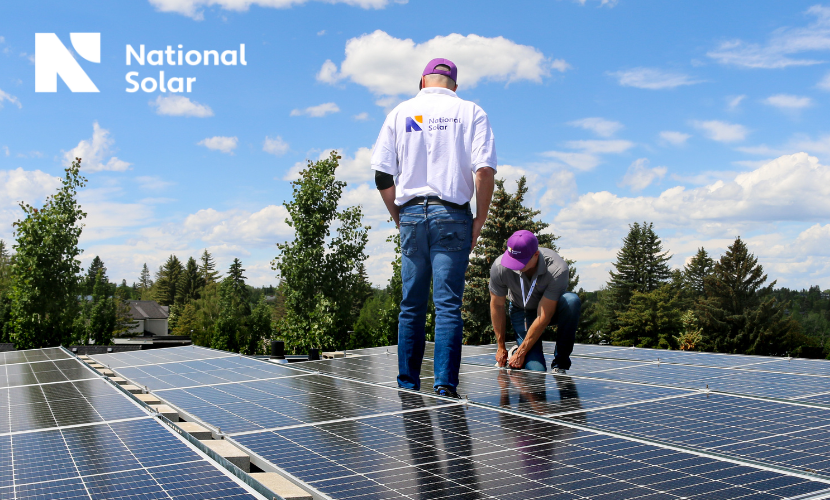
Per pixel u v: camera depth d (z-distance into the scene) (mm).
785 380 4871
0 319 42312
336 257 22297
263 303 88938
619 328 69312
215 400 4270
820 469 2244
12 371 6664
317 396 4242
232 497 1964
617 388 4312
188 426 3336
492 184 4480
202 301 103000
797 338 59000
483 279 45719
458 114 4512
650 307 64312
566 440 2721
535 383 4777
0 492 2078
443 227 4445
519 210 48188
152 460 2447
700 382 4770
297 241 21922
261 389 4750
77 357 8367
